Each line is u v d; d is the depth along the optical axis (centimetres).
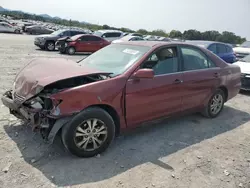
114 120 360
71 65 368
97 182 286
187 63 445
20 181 276
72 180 285
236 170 332
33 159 319
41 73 339
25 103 325
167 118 428
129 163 329
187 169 325
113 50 443
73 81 342
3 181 274
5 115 446
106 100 330
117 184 285
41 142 361
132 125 375
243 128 483
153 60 394
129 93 354
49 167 306
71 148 319
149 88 375
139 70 354
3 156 320
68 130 311
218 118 530
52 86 325
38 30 3681
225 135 443
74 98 306
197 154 366
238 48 1478
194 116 530
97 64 412
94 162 325
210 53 500
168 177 305
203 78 463
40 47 1859
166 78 400
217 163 346
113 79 343
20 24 4841
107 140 345
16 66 985
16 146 346
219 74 498
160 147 379
